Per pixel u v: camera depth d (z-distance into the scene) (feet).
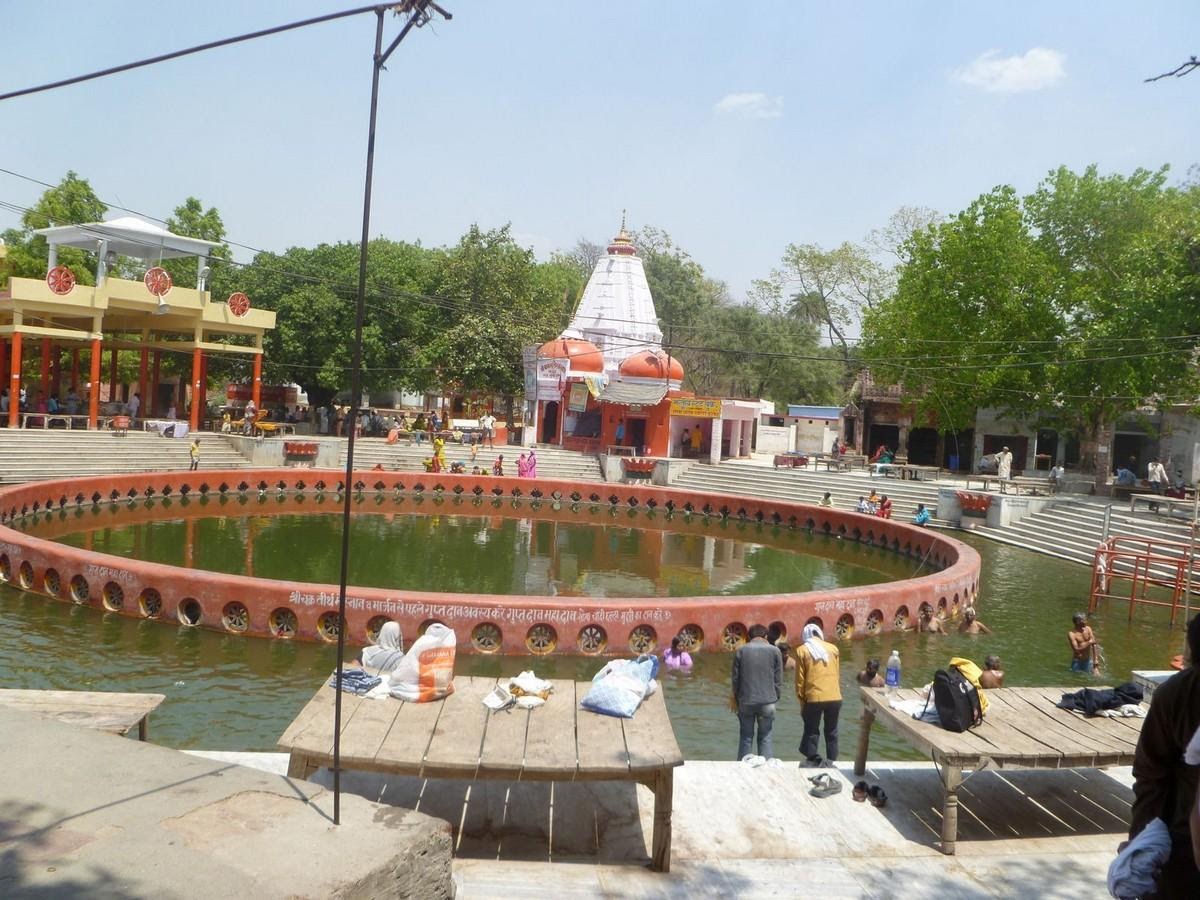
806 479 120.98
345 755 21.07
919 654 51.75
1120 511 88.69
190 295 120.98
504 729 22.95
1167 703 12.53
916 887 21.29
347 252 159.02
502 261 153.48
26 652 44.19
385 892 14.97
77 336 110.01
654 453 140.46
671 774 21.39
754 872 21.61
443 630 25.18
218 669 43.29
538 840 23.18
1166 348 95.40
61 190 136.87
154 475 100.17
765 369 201.67
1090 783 28.22
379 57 15.34
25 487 84.43
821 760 28.86
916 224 172.86
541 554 81.46
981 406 126.41
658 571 76.38
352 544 80.84
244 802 16.80
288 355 151.02
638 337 154.20
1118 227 116.47
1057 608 64.80
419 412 167.32
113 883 13.71
